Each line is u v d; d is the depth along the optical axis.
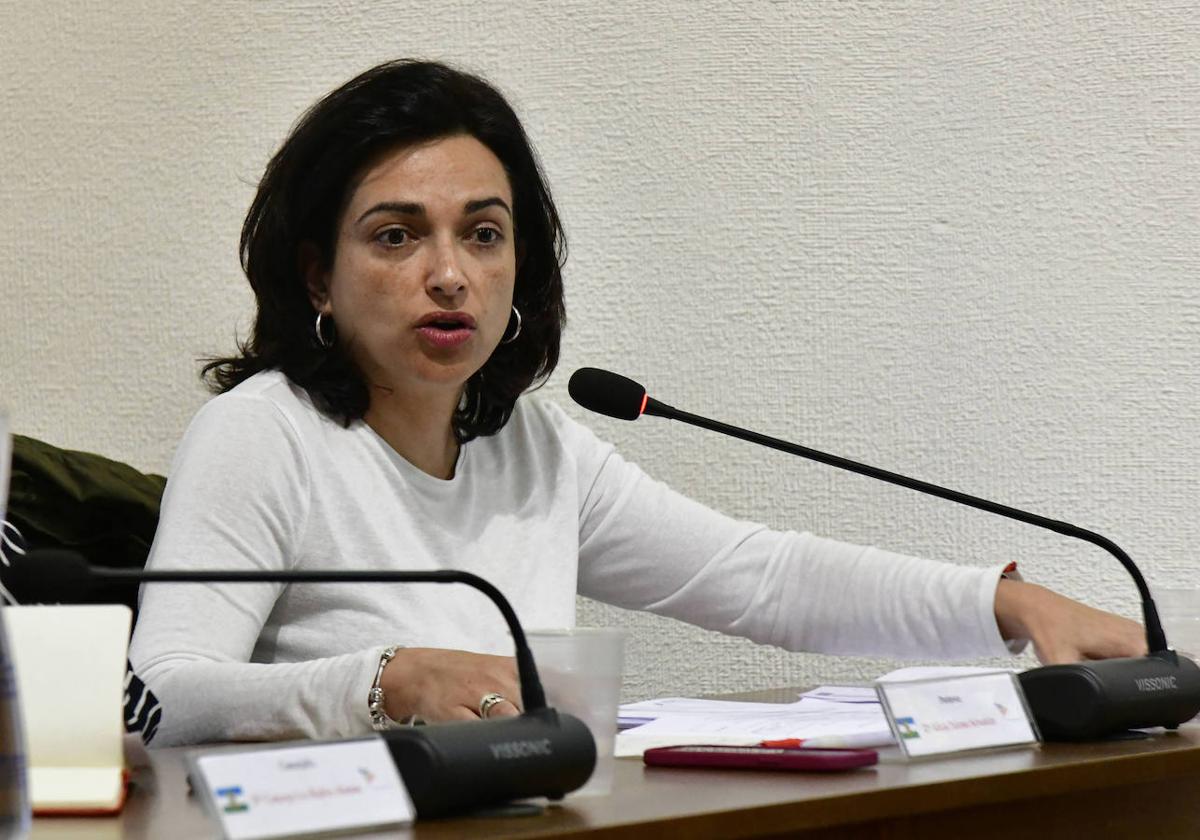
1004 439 5.54
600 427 5.75
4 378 6.06
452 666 2.97
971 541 5.55
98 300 5.99
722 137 5.71
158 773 2.48
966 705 2.73
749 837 2.03
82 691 2.10
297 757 1.83
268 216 4.12
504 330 4.36
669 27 5.75
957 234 5.59
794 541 4.49
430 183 4.00
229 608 3.55
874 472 3.62
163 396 5.91
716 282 5.70
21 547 3.23
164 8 6.01
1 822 1.59
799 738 2.73
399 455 4.09
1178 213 5.48
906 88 5.64
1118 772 2.60
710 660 5.68
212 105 5.95
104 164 6.01
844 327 5.64
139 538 4.53
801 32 5.70
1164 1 5.50
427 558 4.01
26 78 6.08
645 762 2.56
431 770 1.92
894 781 2.29
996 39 5.59
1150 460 5.46
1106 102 5.52
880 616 4.22
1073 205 5.53
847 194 5.65
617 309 5.77
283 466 3.82
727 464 5.66
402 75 4.10
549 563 4.25
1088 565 5.47
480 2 5.85
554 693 2.21
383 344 3.97
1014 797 2.40
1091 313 5.51
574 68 5.81
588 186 5.80
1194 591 3.45
